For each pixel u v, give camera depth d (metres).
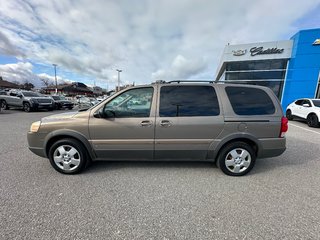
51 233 2.05
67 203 2.60
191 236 2.04
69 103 20.34
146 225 2.20
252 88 3.53
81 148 3.44
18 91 16.66
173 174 3.54
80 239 1.98
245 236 2.04
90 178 3.35
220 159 3.49
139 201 2.67
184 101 3.40
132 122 3.34
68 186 3.06
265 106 3.47
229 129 3.38
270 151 3.48
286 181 3.33
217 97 3.42
